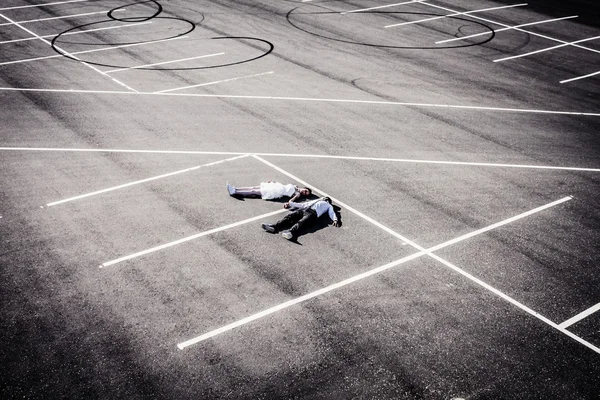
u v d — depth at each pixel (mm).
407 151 15891
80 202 12945
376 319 10242
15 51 21062
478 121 17891
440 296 10859
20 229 11977
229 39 23219
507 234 12727
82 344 9422
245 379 8992
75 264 11117
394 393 8922
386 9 27938
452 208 13516
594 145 16891
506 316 10492
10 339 9438
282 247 11906
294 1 28344
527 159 15898
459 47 23703
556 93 20156
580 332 10234
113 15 25328
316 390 8883
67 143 15312
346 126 17047
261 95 18703
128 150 15141
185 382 8883
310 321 10117
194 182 13930
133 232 12070
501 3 29656
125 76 19562
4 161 14336
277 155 15281
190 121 16812
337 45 23234
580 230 13016
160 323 9891
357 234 12430
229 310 10250
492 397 8953
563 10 28984
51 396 8562
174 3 27203
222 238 12070
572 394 9078
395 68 21422
